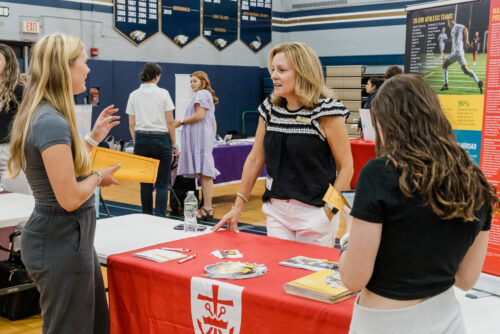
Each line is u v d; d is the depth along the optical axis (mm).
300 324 1642
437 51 2055
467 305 1764
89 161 1862
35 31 8359
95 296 2047
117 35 9445
